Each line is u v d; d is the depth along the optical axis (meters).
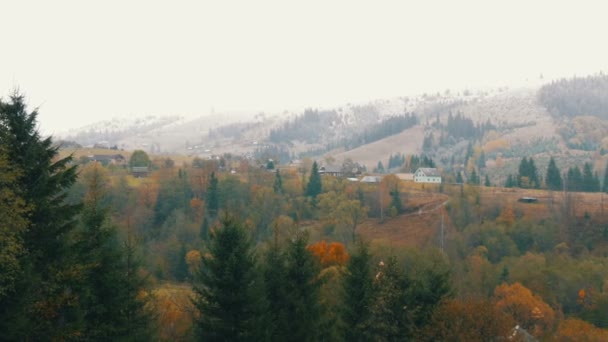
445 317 34.53
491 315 35.66
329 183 156.62
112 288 25.20
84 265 22.48
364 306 31.12
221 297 25.78
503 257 99.12
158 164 180.88
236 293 25.94
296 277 29.66
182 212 115.75
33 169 21.28
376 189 150.75
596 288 75.31
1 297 18.27
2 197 18.36
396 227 128.12
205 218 105.62
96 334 23.62
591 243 107.44
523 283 77.25
